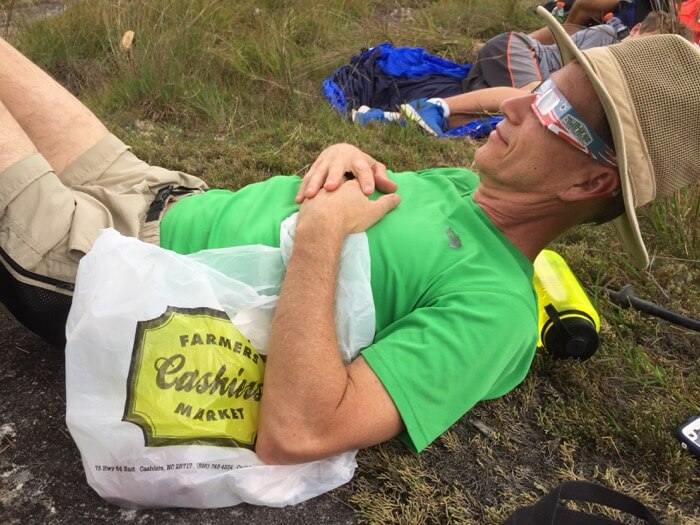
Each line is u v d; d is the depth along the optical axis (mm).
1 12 4211
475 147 3385
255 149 3000
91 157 1809
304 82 3779
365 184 1619
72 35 3826
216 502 1338
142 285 1276
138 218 1617
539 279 1929
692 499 1550
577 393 1828
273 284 1512
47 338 1567
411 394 1301
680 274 2426
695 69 1350
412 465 1533
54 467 1423
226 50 3768
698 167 1408
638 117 1356
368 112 3547
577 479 1574
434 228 1536
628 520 1478
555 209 1538
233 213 1653
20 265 1425
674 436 1686
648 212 2660
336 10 4855
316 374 1230
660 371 1944
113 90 3367
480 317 1369
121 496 1266
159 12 3885
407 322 1410
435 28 5027
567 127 1404
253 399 1346
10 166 1432
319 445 1239
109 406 1222
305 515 1398
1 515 1315
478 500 1488
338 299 1436
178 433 1227
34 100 1789
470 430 1679
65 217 1455
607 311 2197
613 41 4176
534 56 3996
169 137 3053
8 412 1534
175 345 1258
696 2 3547
